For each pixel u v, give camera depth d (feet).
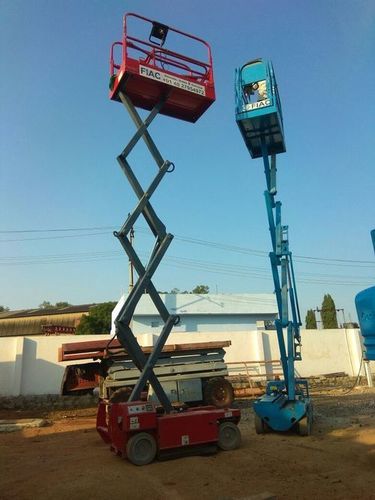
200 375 49.06
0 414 52.42
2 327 193.06
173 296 97.14
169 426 25.63
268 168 36.88
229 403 48.96
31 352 61.82
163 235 27.96
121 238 26.94
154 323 93.81
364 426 33.83
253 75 36.35
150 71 27.76
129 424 24.61
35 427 41.60
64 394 48.78
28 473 23.71
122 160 27.71
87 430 39.27
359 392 63.26
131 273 96.07
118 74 27.96
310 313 173.99
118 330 26.48
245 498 17.29
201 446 26.58
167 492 19.61
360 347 79.82
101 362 48.80
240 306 101.24
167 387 47.16
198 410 27.91
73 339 64.08
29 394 60.34
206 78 30.42
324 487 19.56
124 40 27.50
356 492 18.65
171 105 30.42
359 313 18.57
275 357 73.67
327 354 78.38
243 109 35.70
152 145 28.37
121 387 44.73
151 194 27.71
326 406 48.67
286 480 20.85
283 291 34.86
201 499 18.52
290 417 31.60
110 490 20.07
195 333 71.15
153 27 28.78
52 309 208.64
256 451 27.02
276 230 35.99
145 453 24.84
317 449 26.89
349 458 24.39
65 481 21.70
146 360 27.02
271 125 36.32
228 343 50.78
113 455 27.50
